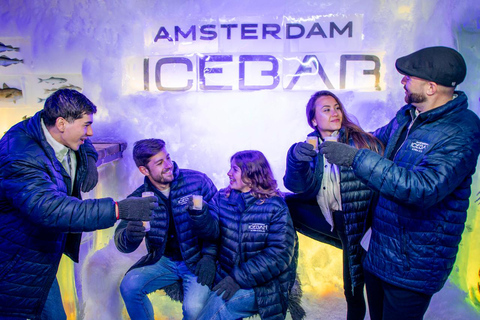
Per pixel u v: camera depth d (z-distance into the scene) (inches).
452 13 117.0
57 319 81.8
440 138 66.9
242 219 88.0
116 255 116.1
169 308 105.5
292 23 121.2
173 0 122.4
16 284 72.0
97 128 128.0
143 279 91.4
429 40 119.1
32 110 128.9
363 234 90.6
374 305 80.2
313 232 103.7
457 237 70.1
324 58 121.9
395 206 71.9
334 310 105.3
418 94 70.8
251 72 123.5
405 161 70.9
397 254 71.7
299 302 96.6
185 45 123.9
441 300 107.9
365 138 91.9
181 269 94.8
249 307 83.9
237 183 89.7
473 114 69.4
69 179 75.7
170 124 127.0
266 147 126.2
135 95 126.7
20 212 67.9
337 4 120.0
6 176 67.4
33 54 126.7
